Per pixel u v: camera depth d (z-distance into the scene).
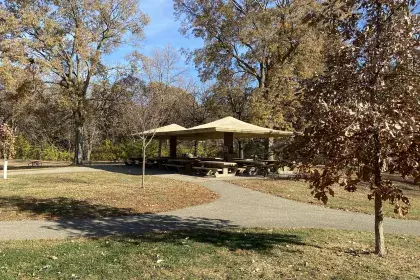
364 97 5.18
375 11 5.45
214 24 27.08
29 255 5.79
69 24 28.25
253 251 6.09
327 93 5.42
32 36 27.08
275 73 24.61
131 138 33.22
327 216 9.90
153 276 4.87
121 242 6.68
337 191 14.38
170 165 23.05
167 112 34.47
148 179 17.97
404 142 4.63
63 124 41.97
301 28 23.91
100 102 33.41
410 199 13.86
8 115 40.00
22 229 7.90
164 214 9.70
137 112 27.95
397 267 5.38
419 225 9.12
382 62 5.23
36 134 47.12
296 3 23.94
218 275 4.95
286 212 10.33
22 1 26.27
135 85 32.19
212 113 36.03
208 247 6.30
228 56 27.30
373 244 6.78
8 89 24.97
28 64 25.56
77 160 29.89
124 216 9.38
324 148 5.19
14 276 4.83
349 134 4.85
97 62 28.58
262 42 24.64
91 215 9.41
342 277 4.91
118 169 24.58
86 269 5.12
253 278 4.86
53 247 6.31
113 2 29.08
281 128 23.30
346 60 5.50
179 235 7.27
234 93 31.59
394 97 5.12
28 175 20.48
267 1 26.30
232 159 20.66
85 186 15.06
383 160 5.05
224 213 9.98
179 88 38.72
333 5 5.83
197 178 18.17
